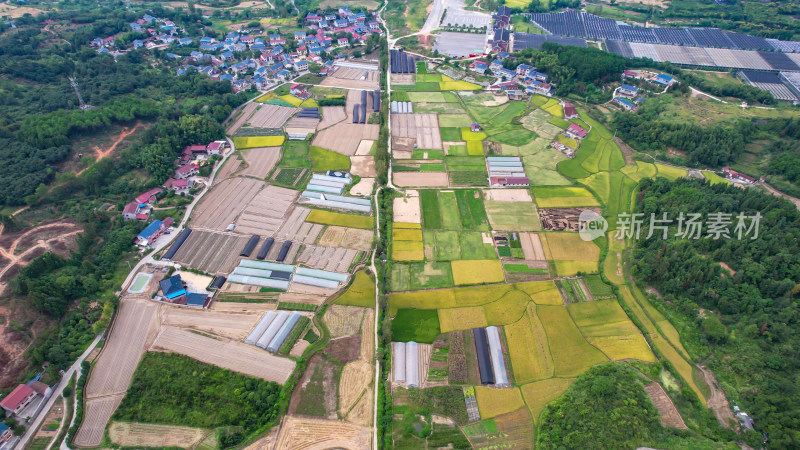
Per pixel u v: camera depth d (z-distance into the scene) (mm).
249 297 106688
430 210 134750
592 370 91125
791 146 151750
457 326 101375
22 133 140250
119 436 80812
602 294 109812
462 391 88625
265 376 90125
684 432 81625
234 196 138625
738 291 103562
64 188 130750
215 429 81875
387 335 95375
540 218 132750
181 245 120500
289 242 121625
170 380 88625
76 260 110688
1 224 118562
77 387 87375
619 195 142500
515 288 110938
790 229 113250
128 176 142000
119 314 102125
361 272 114062
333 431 81875
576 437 79312
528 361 94500
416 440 80812
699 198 126625
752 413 84688
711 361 94500
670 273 109500
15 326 93250
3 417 81062
